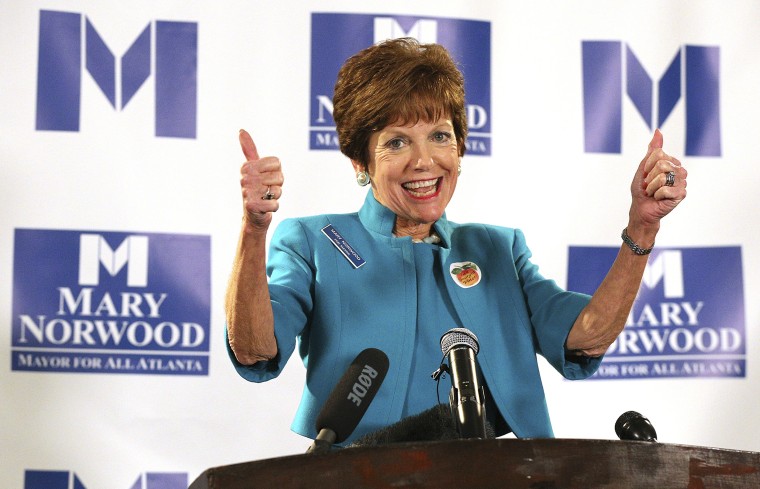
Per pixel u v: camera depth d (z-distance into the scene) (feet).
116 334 26.40
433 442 11.24
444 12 27.50
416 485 10.80
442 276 17.21
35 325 26.18
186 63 26.78
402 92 16.61
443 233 17.65
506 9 27.71
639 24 27.91
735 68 28.02
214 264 26.71
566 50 27.78
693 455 11.30
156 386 26.50
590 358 17.16
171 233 26.61
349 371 13.21
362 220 17.72
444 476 10.89
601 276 27.58
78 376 26.30
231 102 26.89
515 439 11.30
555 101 27.71
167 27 26.76
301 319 16.46
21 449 26.08
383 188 17.10
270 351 15.61
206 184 26.71
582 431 27.32
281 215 26.94
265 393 26.78
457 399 12.74
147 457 26.43
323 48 27.20
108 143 26.48
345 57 27.22
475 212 27.43
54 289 26.25
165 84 26.68
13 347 26.11
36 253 26.22
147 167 26.58
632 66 27.86
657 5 27.96
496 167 27.50
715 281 27.71
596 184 27.66
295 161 27.04
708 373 27.58
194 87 26.78
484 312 16.93
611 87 27.78
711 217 27.76
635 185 15.08
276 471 10.89
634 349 27.50
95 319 26.35
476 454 11.10
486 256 17.66
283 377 26.84
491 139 27.53
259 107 26.99
